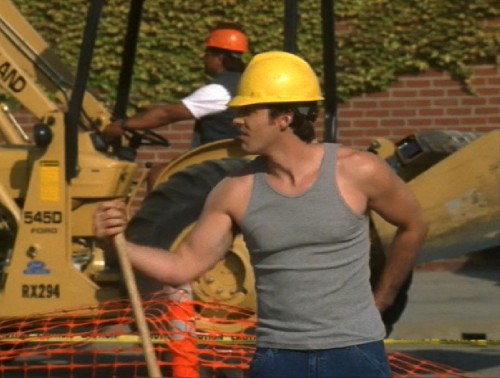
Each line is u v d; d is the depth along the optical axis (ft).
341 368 43.80
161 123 81.51
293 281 44.04
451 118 120.78
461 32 119.85
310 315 43.93
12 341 70.90
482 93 120.16
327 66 81.20
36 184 76.43
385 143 85.66
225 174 75.92
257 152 44.45
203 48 121.29
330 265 44.01
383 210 45.34
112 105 120.57
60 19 121.29
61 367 75.00
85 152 78.79
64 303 76.07
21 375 79.92
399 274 47.14
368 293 44.80
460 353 89.20
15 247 76.43
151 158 123.24
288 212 44.04
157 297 69.87
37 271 76.33
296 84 44.37
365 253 44.75
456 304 104.17
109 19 120.88
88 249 79.66
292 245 44.04
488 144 77.20
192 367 64.69
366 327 44.14
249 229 44.60
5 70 79.20
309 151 44.57
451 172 77.66
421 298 107.55
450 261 121.80
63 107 91.66
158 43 121.60
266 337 44.65
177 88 121.60
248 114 44.39
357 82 121.29
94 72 121.39
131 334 70.59
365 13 120.78
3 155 77.92
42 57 89.51
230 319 75.25
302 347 43.93
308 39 120.06
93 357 84.53
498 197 77.20
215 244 45.27
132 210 105.70
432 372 74.18
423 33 120.37
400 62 120.88
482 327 94.43
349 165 44.47
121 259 44.24
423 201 77.92
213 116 81.76
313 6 119.75
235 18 120.57
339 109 122.31
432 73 120.88
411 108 121.19
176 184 76.18
